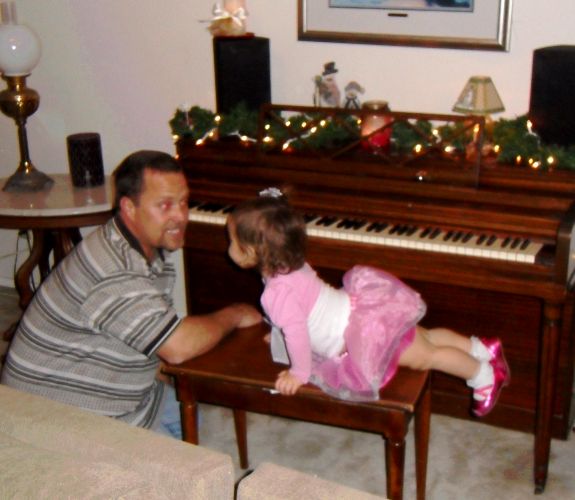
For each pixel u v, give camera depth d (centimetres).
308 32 301
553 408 248
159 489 130
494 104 264
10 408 153
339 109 260
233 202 278
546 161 244
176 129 293
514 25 272
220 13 298
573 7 262
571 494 252
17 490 119
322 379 208
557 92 250
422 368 220
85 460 130
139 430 146
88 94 354
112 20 337
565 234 223
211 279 312
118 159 360
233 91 295
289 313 204
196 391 220
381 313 209
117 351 210
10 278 403
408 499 251
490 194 247
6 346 348
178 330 214
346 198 261
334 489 128
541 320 253
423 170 255
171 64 333
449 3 278
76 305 204
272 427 291
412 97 296
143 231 205
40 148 372
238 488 130
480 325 276
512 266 232
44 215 296
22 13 352
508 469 265
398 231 251
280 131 279
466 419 291
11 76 310
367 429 208
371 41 293
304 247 209
